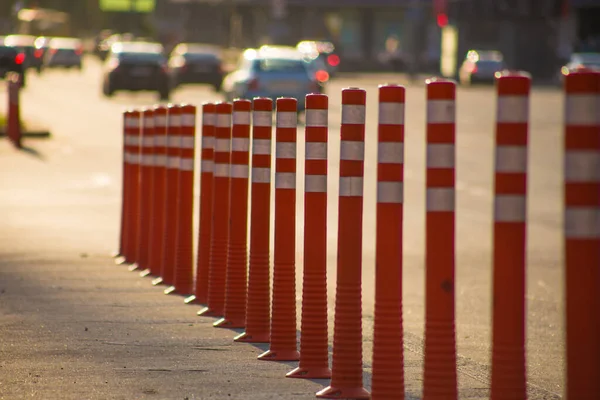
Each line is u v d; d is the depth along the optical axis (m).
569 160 9.70
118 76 100.56
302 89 80.62
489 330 20.19
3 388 15.27
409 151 60.59
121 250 28.47
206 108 22.00
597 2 165.25
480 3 162.75
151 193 26.30
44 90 112.62
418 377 16.02
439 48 187.38
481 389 15.36
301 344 15.88
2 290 23.41
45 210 37.59
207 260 22.19
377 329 12.91
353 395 14.40
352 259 14.34
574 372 9.67
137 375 16.00
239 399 14.59
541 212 38.72
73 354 17.42
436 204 11.75
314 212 15.60
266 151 17.88
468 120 81.94
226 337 18.70
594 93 9.65
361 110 14.08
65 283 24.41
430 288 11.82
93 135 67.06
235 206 19.44
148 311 21.22
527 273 27.06
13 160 53.44
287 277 16.98
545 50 170.62
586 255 9.64
